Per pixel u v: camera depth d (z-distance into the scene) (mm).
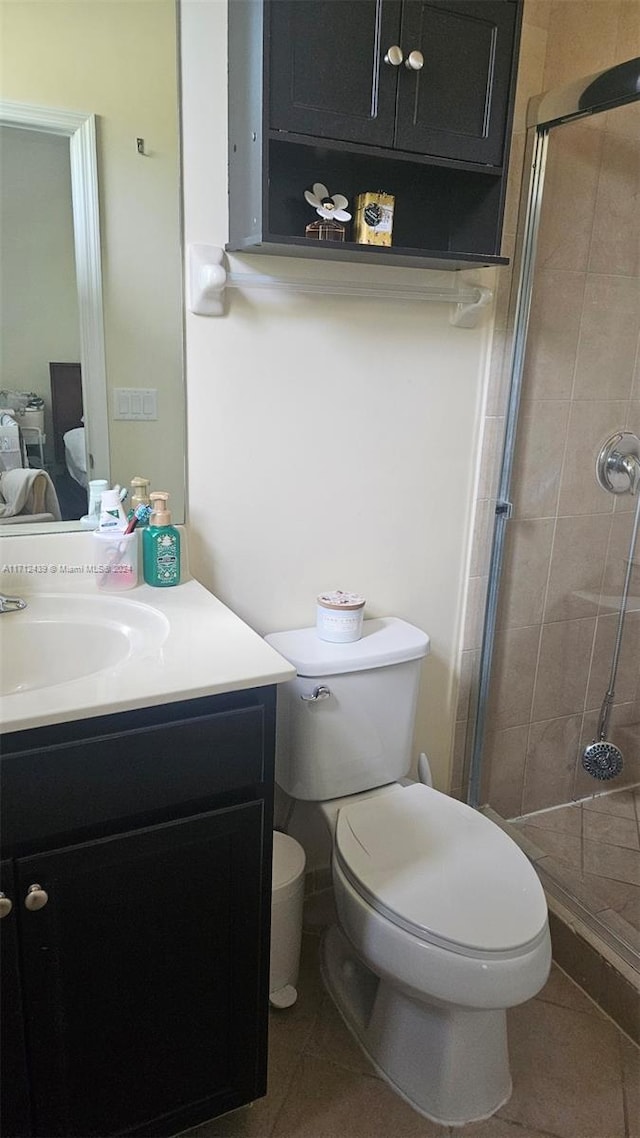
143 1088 1131
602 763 2166
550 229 1663
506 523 1838
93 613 1265
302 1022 1491
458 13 1249
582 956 1602
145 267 1305
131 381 1344
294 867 1478
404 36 1216
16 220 1194
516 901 1230
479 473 1788
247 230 1263
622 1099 1356
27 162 1186
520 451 1797
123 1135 1136
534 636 1978
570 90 1503
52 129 1189
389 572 1751
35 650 1197
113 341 1312
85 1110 1087
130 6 1193
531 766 2086
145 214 1283
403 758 1633
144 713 973
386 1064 1371
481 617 1900
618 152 1691
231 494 1502
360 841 1369
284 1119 1297
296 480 1563
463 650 1914
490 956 1137
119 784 965
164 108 1255
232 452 1478
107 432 1349
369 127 1228
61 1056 1036
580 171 1659
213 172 1320
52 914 964
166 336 1353
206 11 1247
